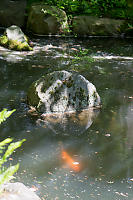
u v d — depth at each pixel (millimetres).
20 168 4727
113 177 4645
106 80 7777
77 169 4762
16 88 7148
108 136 5559
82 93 6363
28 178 4547
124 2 13836
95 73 8211
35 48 10156
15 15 12922
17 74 7930
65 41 11328
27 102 6477
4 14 12836
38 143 5305
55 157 4988
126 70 8469
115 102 6695
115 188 4453
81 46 10688
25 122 5871
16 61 8852
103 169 4785
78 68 8523
